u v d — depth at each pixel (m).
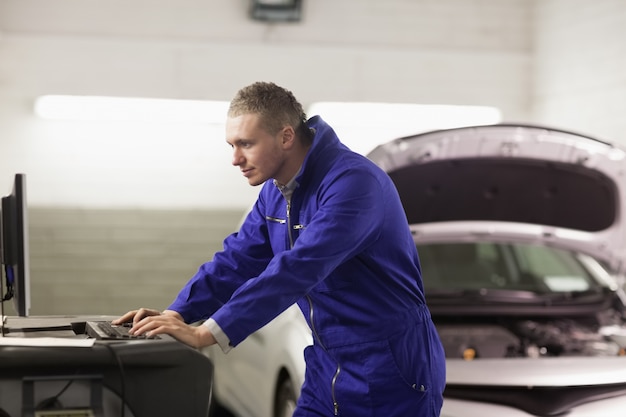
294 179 2.75
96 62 8.37
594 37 7.81
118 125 8.41
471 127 4.30
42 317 3.10
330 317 2.80
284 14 8.46
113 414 2.36
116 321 2.77
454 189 4.62
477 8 8.92
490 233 4.80
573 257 5.29
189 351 2.42
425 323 2.83
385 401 2.76
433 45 8.90
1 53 8.25
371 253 2.72
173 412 2.40
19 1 8.30
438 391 2.83
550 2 8.57
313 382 2.92
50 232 8.35
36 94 8.30
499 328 4.92
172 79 8.47
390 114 8.73
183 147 8.50
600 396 3.82
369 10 8.78
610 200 4.68
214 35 8.55
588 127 7.95
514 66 8.98
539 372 3.93
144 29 8.46
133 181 8.45
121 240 8.45
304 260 2.54
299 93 8.70
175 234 8.52
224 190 8.57
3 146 8.27
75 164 8.36
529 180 4.64
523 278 5.29
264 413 4.74
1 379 2.30
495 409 3.72
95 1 8.38
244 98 2.64
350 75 8.75
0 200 2.75
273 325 4.68
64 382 2.33
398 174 4.45
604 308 5.01
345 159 2.72
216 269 2.96
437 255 5.35
